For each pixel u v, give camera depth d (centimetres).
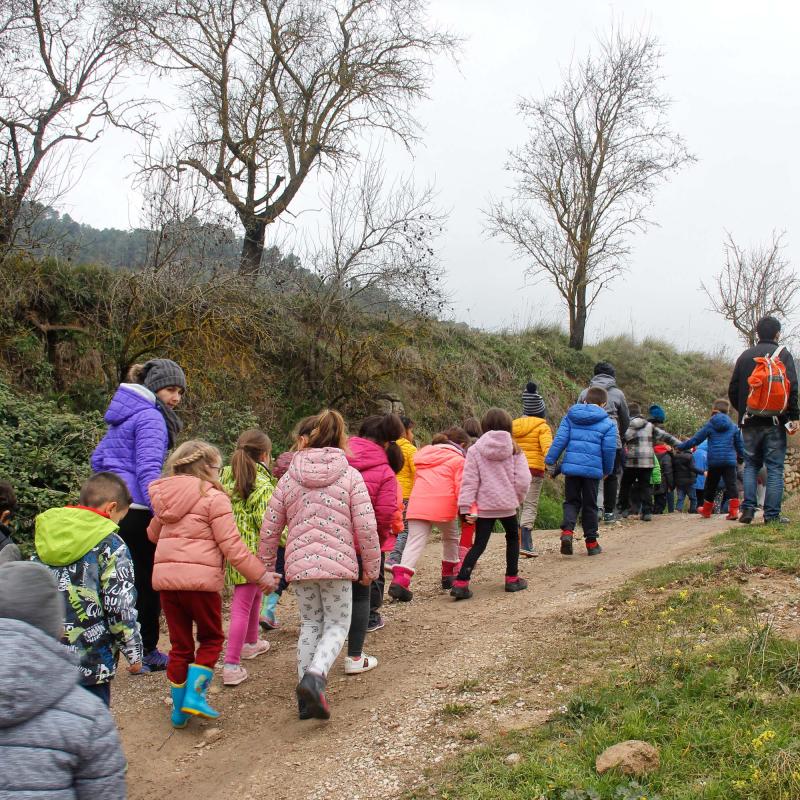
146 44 1416
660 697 407
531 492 901
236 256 1335
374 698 495
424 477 746
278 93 1566
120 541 423
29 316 1112
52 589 238
